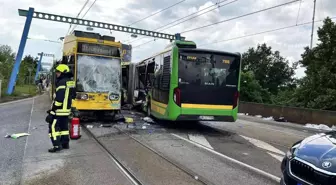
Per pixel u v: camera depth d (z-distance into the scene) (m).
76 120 8.65
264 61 76.44
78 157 6.61
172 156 6.97
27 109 16.22
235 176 5.64
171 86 10.36
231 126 13.41
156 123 12.74
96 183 5.02
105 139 8.73
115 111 12.27
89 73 11.56
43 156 6.60
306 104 28.75
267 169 6.18
